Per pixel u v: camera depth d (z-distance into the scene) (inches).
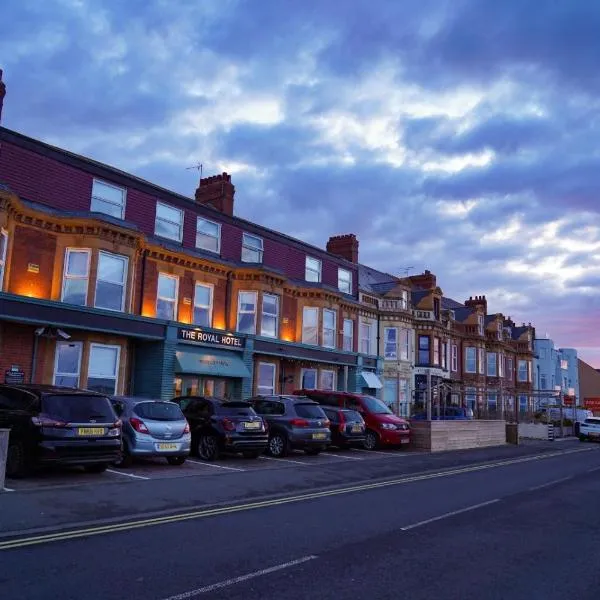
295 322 1126.4
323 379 1195.3
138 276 848.9
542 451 1062.4
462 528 360.5
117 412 559.8
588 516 417.4
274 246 1106.7
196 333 881.5
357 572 260.7
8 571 243.0
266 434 669.9
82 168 795.4
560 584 253.6
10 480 454.9
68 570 247.4
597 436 1429.6
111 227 773.3
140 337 811.4
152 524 341.1
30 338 721.0
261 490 480.4
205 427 644.7
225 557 276.7
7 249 701.3
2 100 729.6
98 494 416.8
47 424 454.6
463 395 1731.1
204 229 973.2
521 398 2177.7
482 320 1925.4
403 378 1398.9
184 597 220.5
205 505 407.2
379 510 411.8
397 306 1408.7
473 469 716.0
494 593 238.4
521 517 404.2
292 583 242.1
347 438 818.8
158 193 895.7
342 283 1288.1
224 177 1071.0
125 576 242.5
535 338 2588.6
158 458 637.3
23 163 730.8
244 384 967.0
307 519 373.1
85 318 737.0
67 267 757.9
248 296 1015.6
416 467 698.8
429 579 254.2
